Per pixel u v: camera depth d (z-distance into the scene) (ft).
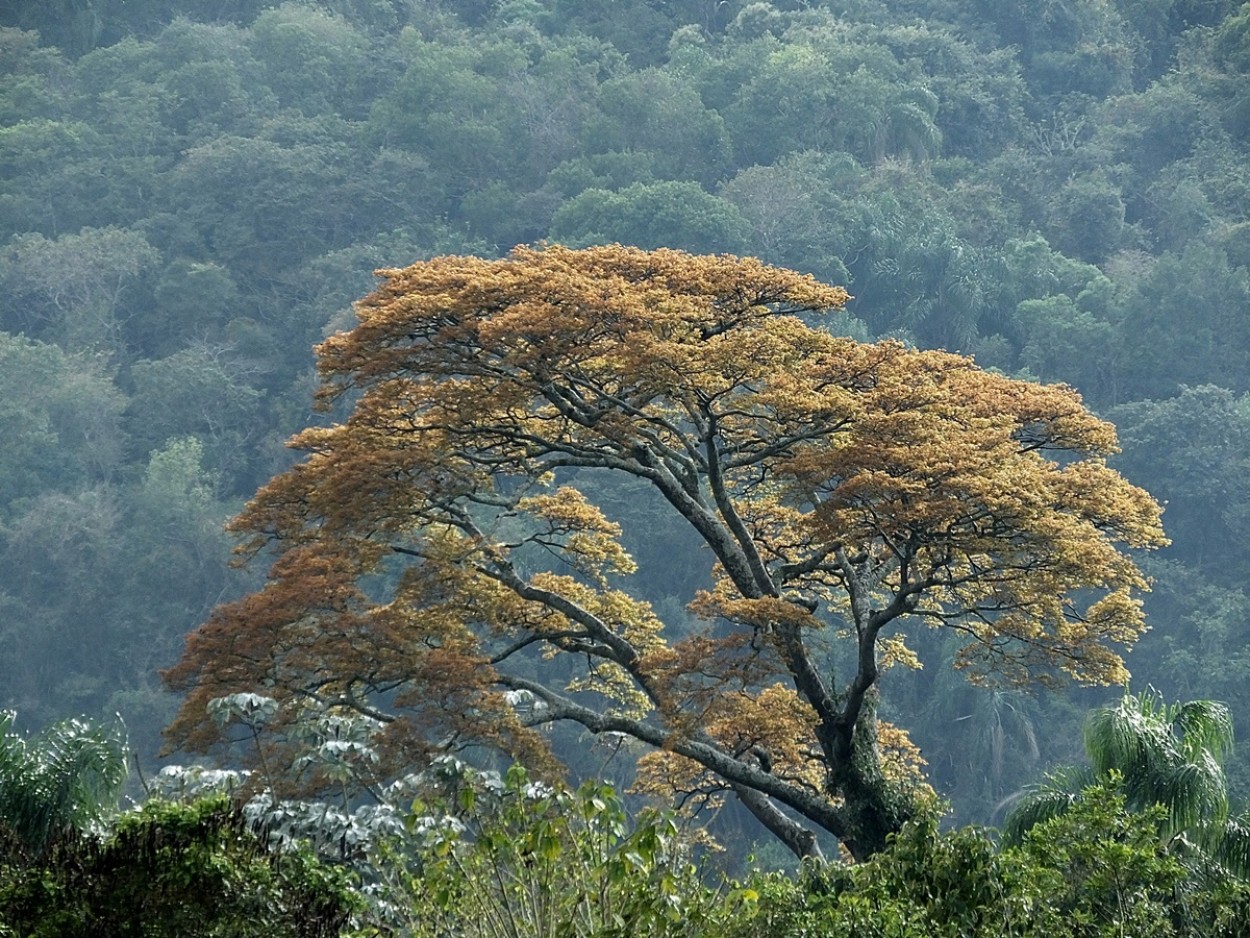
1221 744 86.33
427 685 102.58
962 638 252.21
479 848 48.37
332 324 343.67
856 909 53.42
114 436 329.31
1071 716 261.65
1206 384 306.76
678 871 52.44
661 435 132.98
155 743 272.10
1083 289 348.38
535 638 119.75
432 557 111.86
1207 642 259.80
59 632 288.51
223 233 381.60
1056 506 112.78
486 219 386.11
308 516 118.73
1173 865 59.47
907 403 113.19
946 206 377.91
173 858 42.93
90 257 367.25
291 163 391.04
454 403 115.03
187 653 105.29
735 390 129.29
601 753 240.12
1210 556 283.59
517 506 125.49
